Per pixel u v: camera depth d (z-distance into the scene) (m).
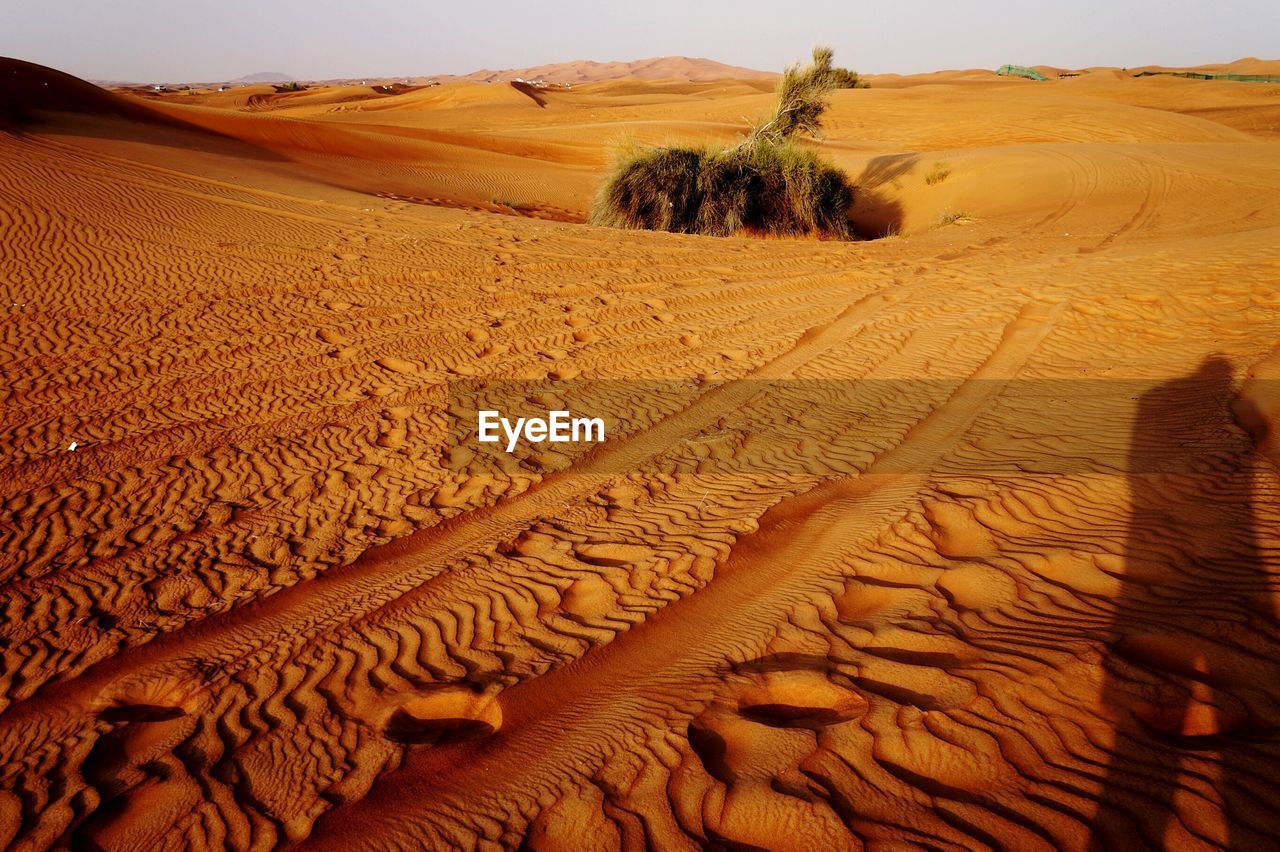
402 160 31.22
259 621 4.08
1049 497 4.87
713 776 2.82
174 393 7.33
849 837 2.47
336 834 2.68
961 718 2.96
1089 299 10.19
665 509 5.24
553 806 2.75
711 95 89.81
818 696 3.25
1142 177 25.05
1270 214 18.91
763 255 15.53
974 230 20.61
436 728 3.33
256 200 16.77
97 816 2.79
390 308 10.22
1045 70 134.12
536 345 9.05
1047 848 2.35
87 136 22.23
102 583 4.44
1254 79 75.81
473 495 5.59
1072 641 3.38
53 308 9.33
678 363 8.52
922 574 4.14
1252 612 3.45
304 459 6.14
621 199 23.34
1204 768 2.60
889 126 50.78
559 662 3.64
